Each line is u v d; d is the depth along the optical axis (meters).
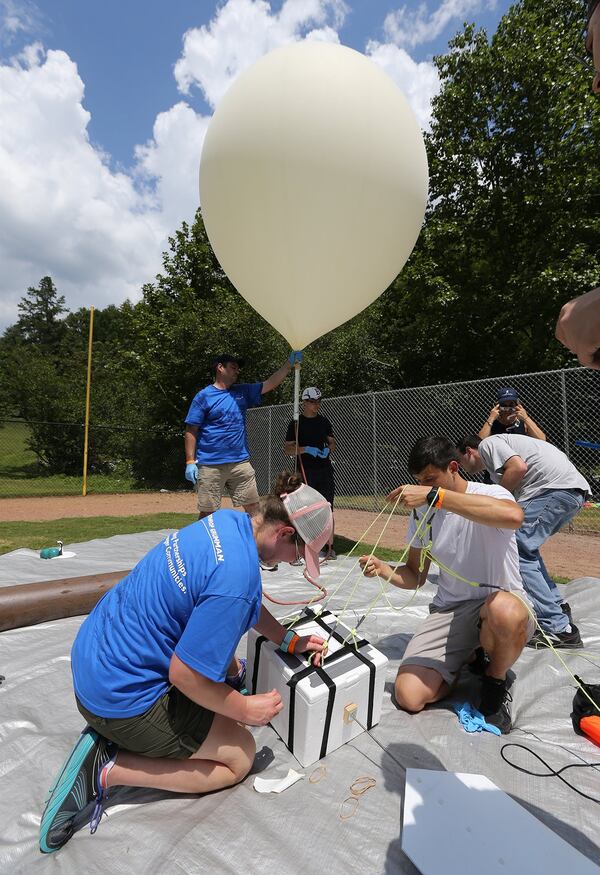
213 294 13.94
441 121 12.16
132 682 1.30
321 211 2.14
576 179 9.70
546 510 2.60
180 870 1.20
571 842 1.33
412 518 2.19
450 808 1.38
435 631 2.01
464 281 11.98
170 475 12.71
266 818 1.37
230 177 2.20
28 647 2.40
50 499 9.97
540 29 10.41
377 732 1.79
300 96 2.02
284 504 1.50
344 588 3.35
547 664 2.26
